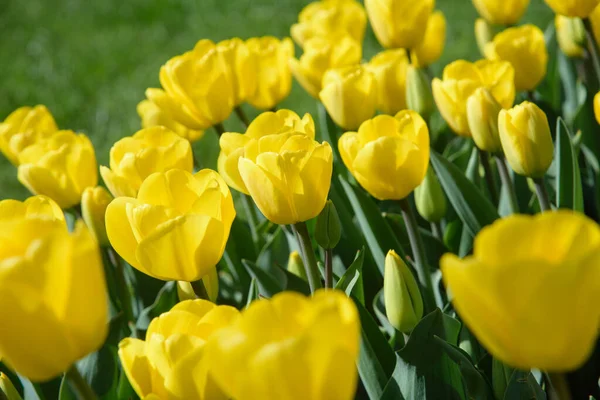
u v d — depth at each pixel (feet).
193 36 13.24
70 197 4.73
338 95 4.63
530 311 3.17
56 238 3.38
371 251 4.70
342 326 3.31
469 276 3.18
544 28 10.42
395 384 3.96
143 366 3.63
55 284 3.40
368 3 5.06
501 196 4.75
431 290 4.38
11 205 3.81
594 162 4.99
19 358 3.43
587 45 5.11
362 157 4.18
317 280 4.09
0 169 10.11
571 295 3.13
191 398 3.56
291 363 3.22
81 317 3.43
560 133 4.51
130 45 13.33
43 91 12.04
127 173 4.34
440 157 4.57
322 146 3.95
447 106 4.54
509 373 4.08
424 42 5.38
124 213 3.91
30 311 3.39
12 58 13.70
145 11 14.71
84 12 15.34
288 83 5.10
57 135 4.79
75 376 3.54
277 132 4.28
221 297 4.86
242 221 5.17
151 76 11.88
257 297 4.25
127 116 10.75
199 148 9.14
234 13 13.83
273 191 3.95
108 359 4.25
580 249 3.22
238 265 4.90
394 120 4.26
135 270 4.84
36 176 4.68
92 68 12.59
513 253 3.24
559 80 5.62
